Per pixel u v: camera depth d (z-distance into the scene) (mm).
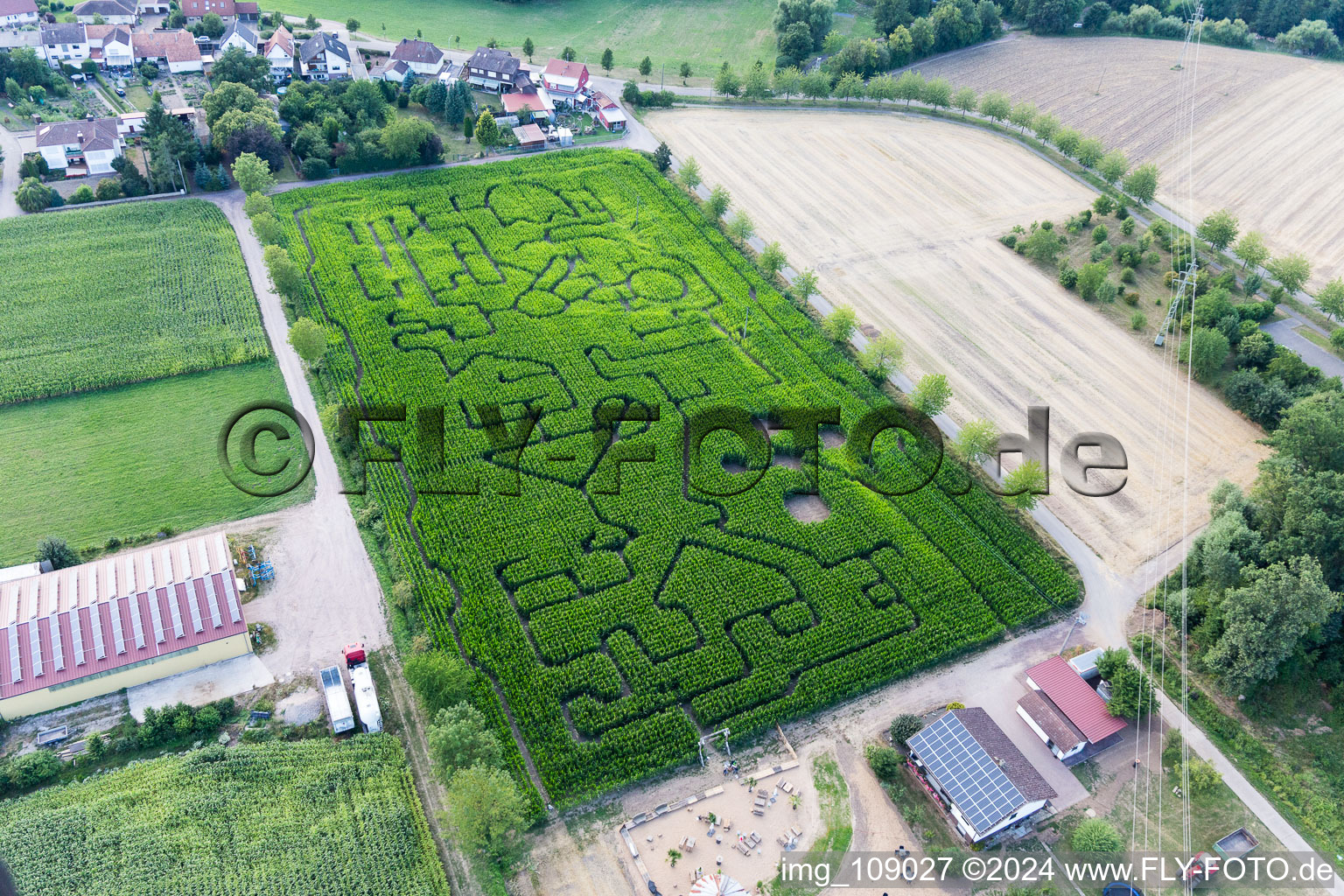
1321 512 108312
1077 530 123188
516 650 104812
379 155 184000
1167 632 111938
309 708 98438
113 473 120938
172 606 100188
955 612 112250
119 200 169875
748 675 106000
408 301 152375
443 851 87812
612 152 196875
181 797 88500
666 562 115438
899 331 154125
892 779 96125
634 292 159125
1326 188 198875
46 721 95312
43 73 196375
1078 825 93312
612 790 93688
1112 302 164125
